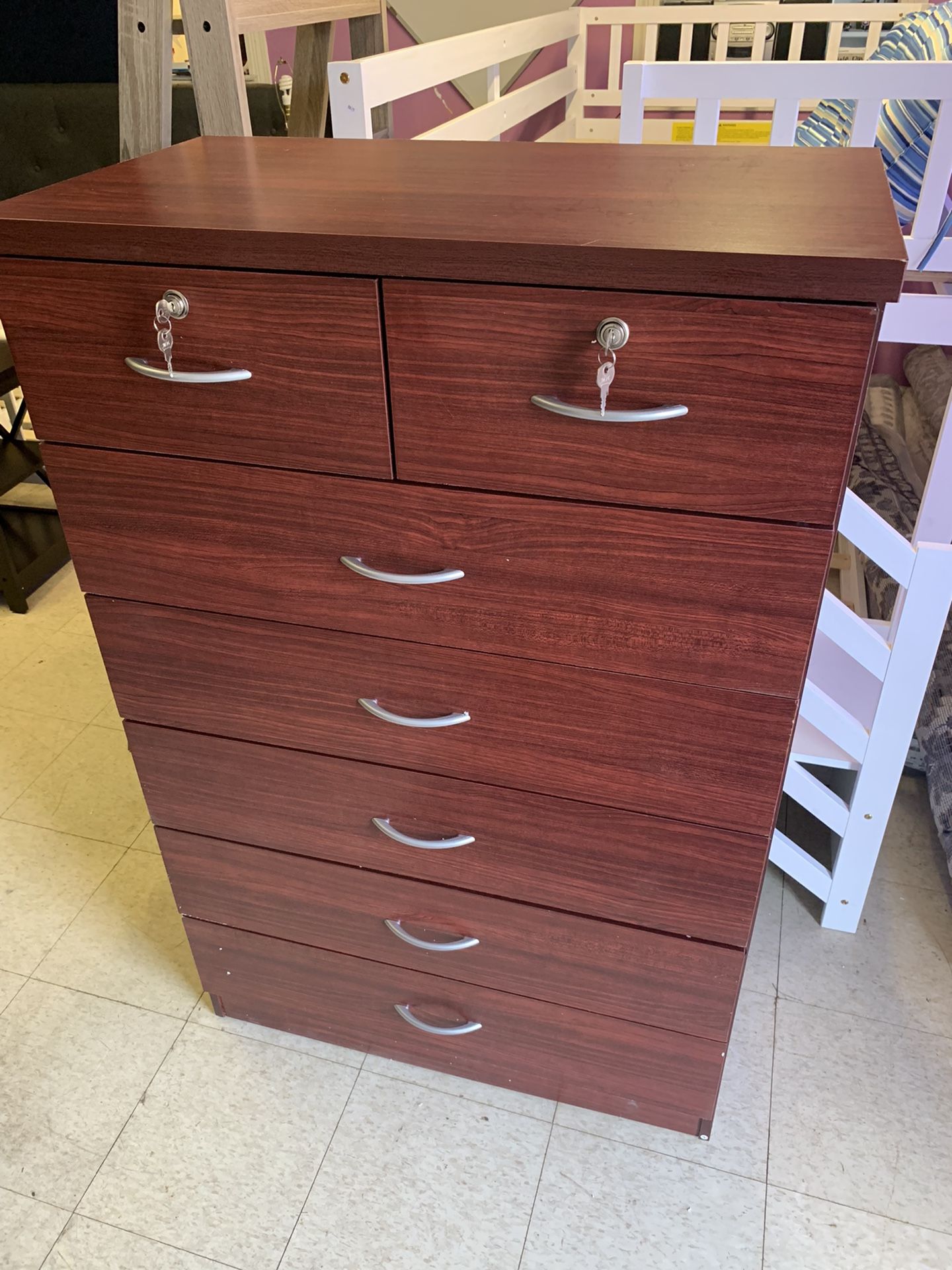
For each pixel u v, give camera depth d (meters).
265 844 1.22
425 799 1.09
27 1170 1.29
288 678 1.05
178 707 1.13
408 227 0.76
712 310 0.69
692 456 0.76
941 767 1.69
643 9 2.88
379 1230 1.22
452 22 3.29
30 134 2.13
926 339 1.51
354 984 1.33
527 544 0.86
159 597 1.04
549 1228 1.22
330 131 1.85
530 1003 1.24
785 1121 1.32
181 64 3.26
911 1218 1.21
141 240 0.79
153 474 0.94
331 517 0.91
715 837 0.99
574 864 1.08
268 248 0.76
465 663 0.96
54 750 1.99
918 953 1.54
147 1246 1.21
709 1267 1.17
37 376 0.91
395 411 0.82
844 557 2.27
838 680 1.61
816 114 1.80
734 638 0.85
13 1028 1.46
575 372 0.75
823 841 1.71
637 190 0.88
